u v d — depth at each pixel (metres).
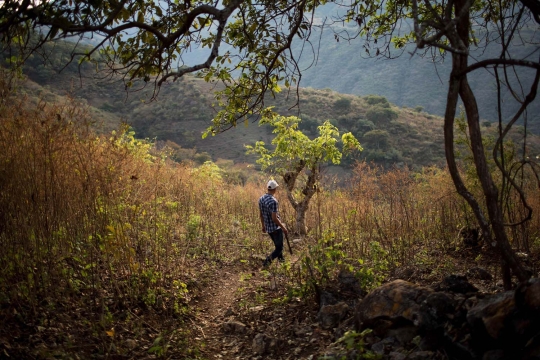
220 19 3.54
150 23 4.75
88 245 4.96
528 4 3.32
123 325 4.50
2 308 3.98
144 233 6.34
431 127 81.31
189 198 10.38
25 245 4.36
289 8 5.10
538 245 6.86
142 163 8.92
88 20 3.59
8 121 4.47
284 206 11.42
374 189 9.46
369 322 3.90
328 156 10.62
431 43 2.94
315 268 5.55
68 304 4.50
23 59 3.96
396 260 6.93
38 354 3.47
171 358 4.06
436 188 10.15
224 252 8.23
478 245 7.70
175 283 5.59
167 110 74.56
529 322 2.80
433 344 3.40
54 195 4.69
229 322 4.97
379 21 6.14
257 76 5.66
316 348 4.15
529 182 7.95
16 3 3.40
